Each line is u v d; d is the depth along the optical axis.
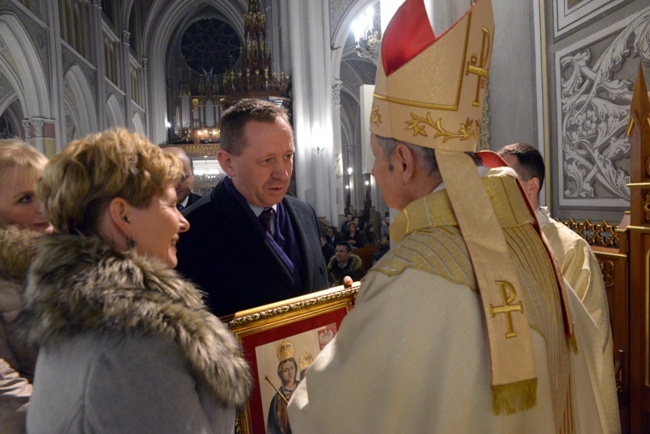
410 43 0.87
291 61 11.22
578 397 0.91
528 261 0.80
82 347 0.62
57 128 9.02
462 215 0.76
